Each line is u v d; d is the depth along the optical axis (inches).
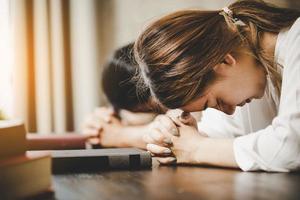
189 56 39.1
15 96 103.1
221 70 40.4
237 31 41.0
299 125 37.0
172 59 39.3
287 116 37.7
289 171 37.6
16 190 25.5
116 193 29.0
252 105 53.4
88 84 113.9
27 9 104.6
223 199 26.8
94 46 114.6
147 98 52.0
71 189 30.7
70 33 110.8
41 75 106.3
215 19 40.8
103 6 115.4
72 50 111.8
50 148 74.3
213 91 40.7
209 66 39.3
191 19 40.3
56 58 108.8
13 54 102.0
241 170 39.1
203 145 42.3
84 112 114.0
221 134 54.8
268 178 34.4
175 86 39.7
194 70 39.2
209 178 34.8
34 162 26.9
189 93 39.9
